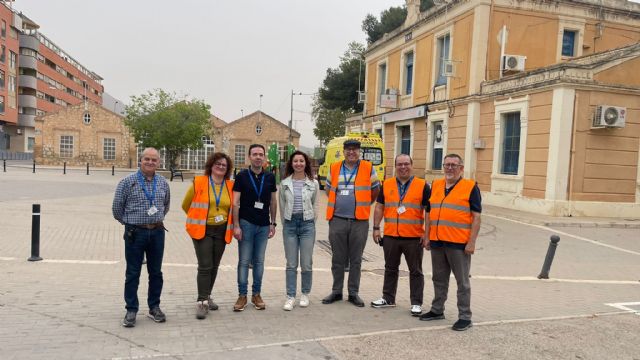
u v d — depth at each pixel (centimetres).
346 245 614
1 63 5253
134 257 502
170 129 3353
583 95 1538
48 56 6575
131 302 501
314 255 947
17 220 1166
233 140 4969
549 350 465
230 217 554
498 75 1927
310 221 591
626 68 1572
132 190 499
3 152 5331
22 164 4606
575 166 1548
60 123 4697
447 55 2155
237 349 446
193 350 441
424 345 469
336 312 577
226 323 521
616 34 2062
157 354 429
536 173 1622
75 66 8069
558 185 1538
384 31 4038
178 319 530
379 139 2144
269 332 495
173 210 1538
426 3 3616
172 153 3556
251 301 609
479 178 1916
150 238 508
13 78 5638
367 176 608
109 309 551
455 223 526
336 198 610
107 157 4791
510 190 1741
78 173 3531
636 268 936
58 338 459
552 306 636
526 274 848
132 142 4812
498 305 633
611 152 1580
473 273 837
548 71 1577
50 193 1894
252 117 5012
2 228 1055
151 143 3472
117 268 750
